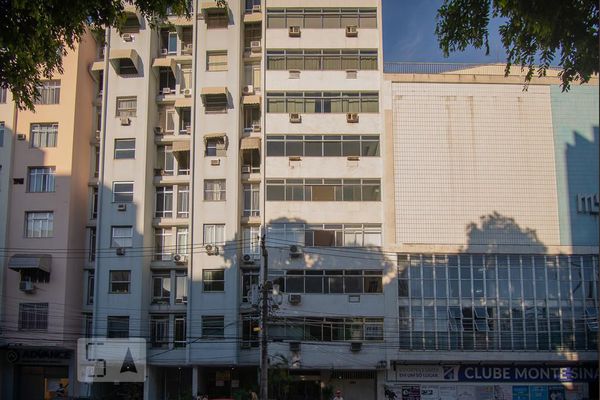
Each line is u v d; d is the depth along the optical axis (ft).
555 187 120.88
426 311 116.26
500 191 120.57
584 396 116.26
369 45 125.59
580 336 116.16
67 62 126.93
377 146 122.01
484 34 53.11
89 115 130.93
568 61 50.52
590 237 119.55
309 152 121.49
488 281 117.60
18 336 118.73
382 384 115.65
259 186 123.85
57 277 120.37
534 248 118.62
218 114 123.75
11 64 47.39
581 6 47.11
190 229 120.26
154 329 121.49
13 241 121.90
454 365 116.47
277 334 115.44
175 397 122.83
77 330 122.11
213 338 116.57
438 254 118.21
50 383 122.72
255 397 89.20
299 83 123.95
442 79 123.75
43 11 43.70
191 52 128.67
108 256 120.67
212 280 118.73
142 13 52.37
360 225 119.24
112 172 123.24
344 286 116.78
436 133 122.11
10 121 125.18
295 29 125.39
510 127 122.62
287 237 118.52
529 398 115.96
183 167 126.31
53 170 123.85
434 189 120.16
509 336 115.75
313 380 118.11
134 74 126.00
